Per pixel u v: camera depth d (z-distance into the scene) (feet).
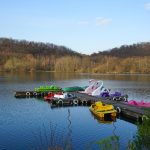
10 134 103.35
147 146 35.91
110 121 124.88
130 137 98.73
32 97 207.72
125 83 332.80
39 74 531.09
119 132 106.93
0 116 135.23
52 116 136.15
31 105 169.68
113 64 589.73
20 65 628.69
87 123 120.98
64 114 141.18
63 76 473.26
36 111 149.38
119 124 119.14
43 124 118.52
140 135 36.58
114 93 187.32
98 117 132.57
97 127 114.21
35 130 108.68
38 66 645.92
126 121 124.47
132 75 515.09
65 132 105.50
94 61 639.76
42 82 339.98
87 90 212.23
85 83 331.36
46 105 169.99
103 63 610.65
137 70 572.51
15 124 118.83
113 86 294.46
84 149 87.15
